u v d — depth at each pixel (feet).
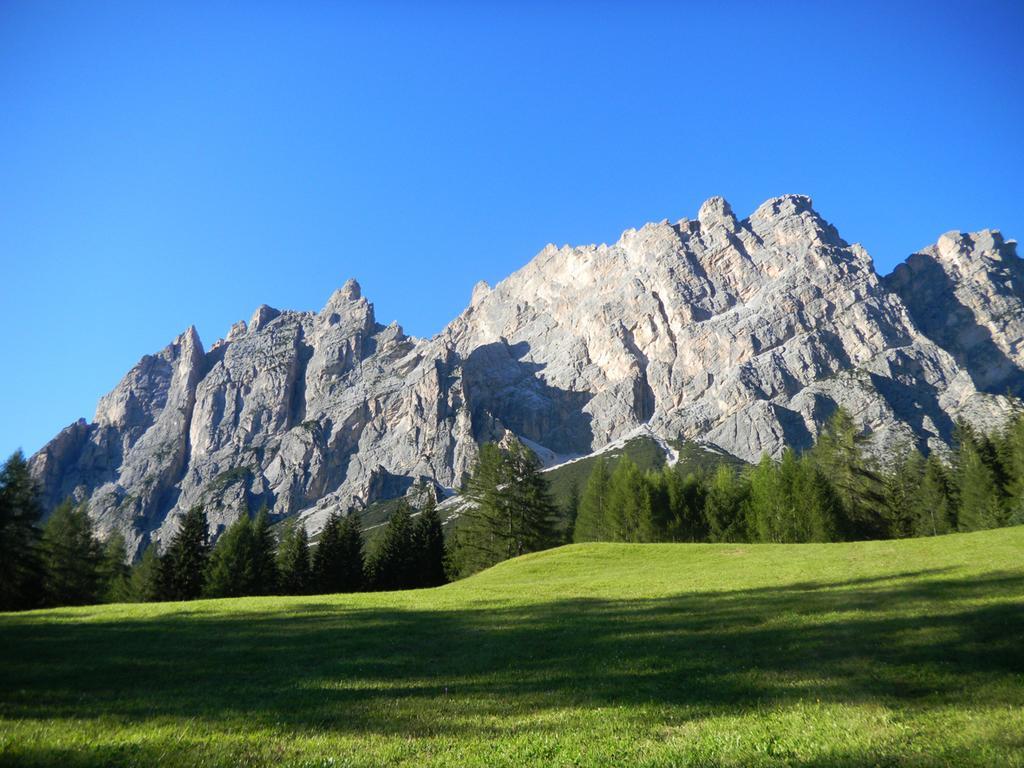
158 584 269.23
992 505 252.42
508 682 58.95
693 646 69.26
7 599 216.74
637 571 148.97
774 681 54.90
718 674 58.23
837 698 49.06
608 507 298.35
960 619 69.62
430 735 43.29
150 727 45.01
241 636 85.40
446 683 59.16
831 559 129.18
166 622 98.99
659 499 288.71
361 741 41.70
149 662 70.08
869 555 128.77
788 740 39.50
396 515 300.61
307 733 43.78
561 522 372.99
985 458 283.59
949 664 55.52
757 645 68.03
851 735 39.96
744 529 278.46
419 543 290.97
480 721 46.50
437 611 102.42
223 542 283.79
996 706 44.37
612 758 37.52
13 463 219.41
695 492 295.07
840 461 288.92
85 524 277.85
